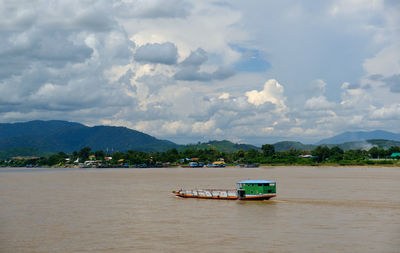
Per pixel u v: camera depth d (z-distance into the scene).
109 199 120.62
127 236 69.69
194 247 62.28
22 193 141.75
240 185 119.75
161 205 106.50
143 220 84.19
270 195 113.06
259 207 100.81
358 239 66.31
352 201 109.50
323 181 189.00
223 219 84.69
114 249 61.59
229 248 61.56
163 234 70.94
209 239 67.06
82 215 90.75
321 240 65.81
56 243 65.38
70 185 181.12
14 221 83.69
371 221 80.81
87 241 66.44
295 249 60.75
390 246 62.03
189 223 80.56
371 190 140.38
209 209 98.62
